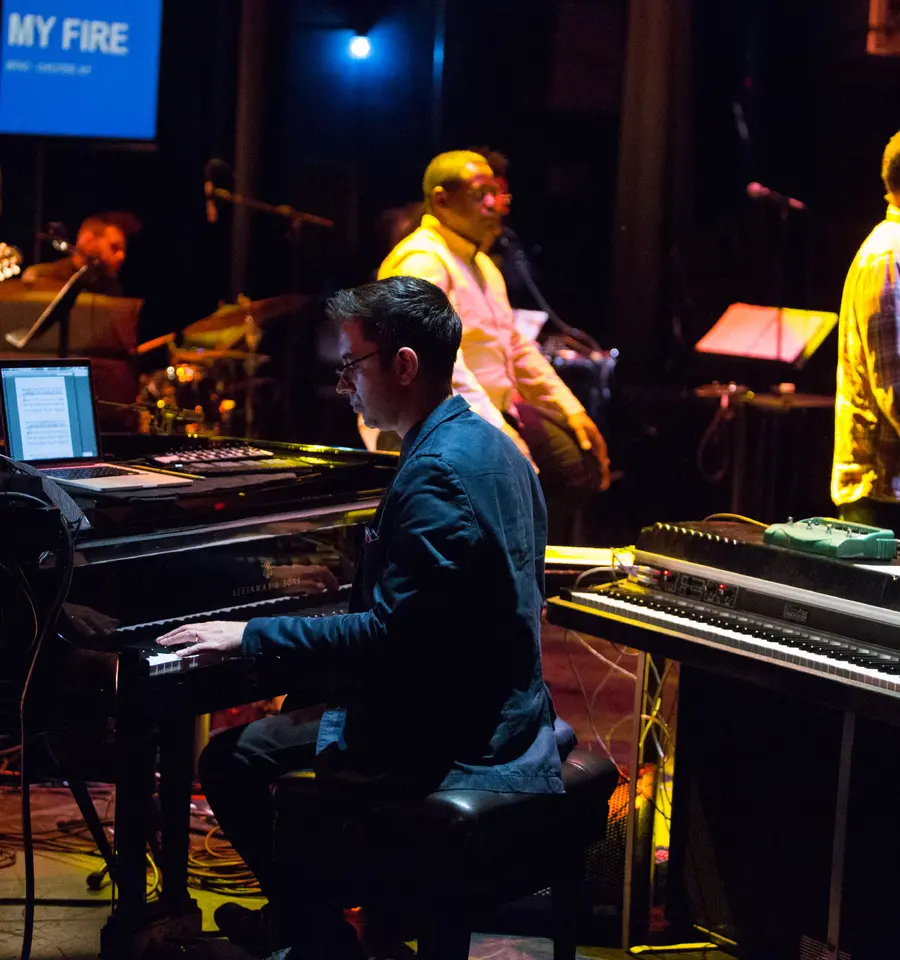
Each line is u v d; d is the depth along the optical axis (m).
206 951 2.73
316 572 3.08
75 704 2.51
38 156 7.18
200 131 7.82
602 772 2.53
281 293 7.82
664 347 7.70
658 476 7.17
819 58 6.96
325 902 2.37
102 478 2.70
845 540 2.63
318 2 8.95
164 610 2.75
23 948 2.56
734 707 2.85
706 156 8.27
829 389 7.48
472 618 2.27
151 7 6.46
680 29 7.67
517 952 2.96
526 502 2.39
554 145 9.12
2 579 2.50
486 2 8.84
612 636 2.84
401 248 4.13
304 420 7.63
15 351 5.21
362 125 9.16
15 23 6.39
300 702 2.80
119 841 2.51
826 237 7.55
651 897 3.10
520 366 4.51
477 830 2.20
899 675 2.36
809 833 2.72
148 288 7.98
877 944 2.56
